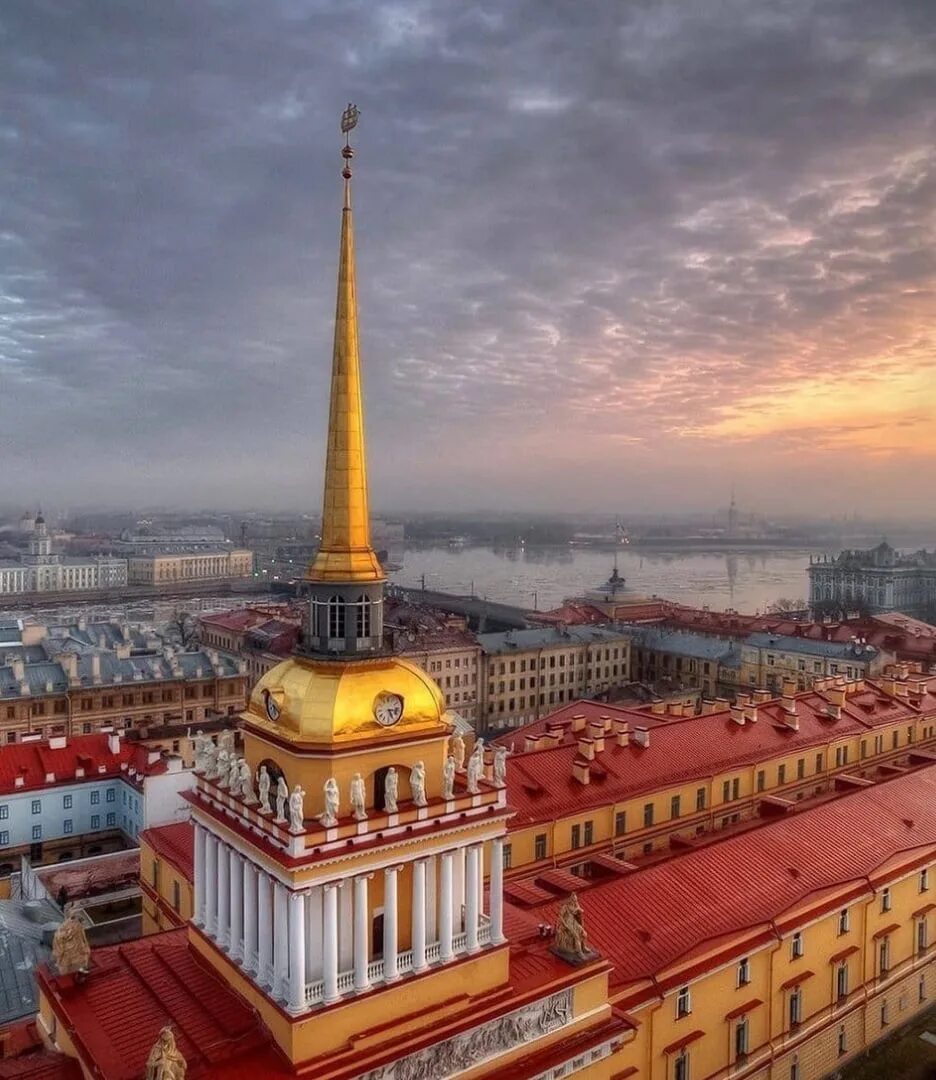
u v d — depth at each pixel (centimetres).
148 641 15288
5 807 8169
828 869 5294
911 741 9531
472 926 3381
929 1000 5800
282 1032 2991
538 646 15600
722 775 7581
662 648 16800
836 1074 5109
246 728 3412
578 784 6881
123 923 6244
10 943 4928
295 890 2950
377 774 3247
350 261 3334
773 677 15325
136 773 8381
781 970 4800
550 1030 3506
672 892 4797
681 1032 4297
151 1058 2706
